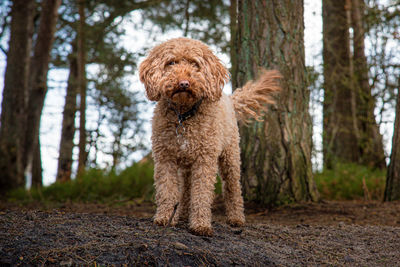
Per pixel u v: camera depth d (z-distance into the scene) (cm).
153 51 379
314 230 427
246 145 626
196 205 356
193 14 1051
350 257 332
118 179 885
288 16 613
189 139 364
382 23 937
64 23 1312
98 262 255
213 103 382
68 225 320
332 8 1055
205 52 374
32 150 1252
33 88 1226
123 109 1620
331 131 1091
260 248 332
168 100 364
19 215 346
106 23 1127
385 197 674
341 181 893
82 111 1427
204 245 307
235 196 443
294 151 615
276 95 609
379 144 1112
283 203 606
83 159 1427
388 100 1069
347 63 1062
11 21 1162
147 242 288
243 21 631
